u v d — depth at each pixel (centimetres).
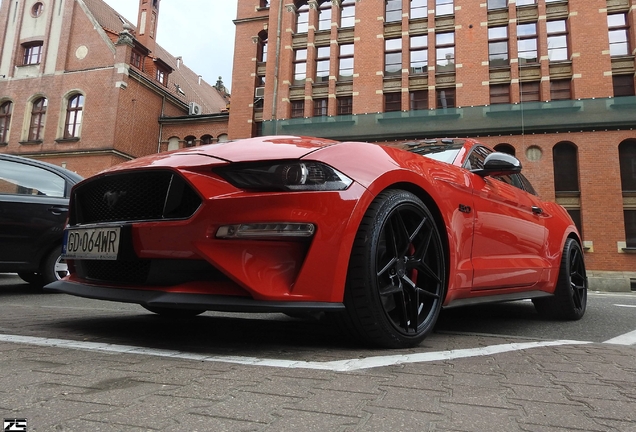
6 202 435
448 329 278
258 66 2428
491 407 121
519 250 292
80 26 2505
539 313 355
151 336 216
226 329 243
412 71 2020
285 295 167
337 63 2139
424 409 117
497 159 267
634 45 1755
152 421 101
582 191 1681
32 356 164
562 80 1822
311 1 2191
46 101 2473
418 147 296
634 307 481
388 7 2105
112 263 204
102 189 212
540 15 1847
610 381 154
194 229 171
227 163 176
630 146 1697
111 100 2366
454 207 234
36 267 455
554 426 108
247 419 104
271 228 167
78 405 111
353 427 102
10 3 2628
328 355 178
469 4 1948
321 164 181
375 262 185
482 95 1873
